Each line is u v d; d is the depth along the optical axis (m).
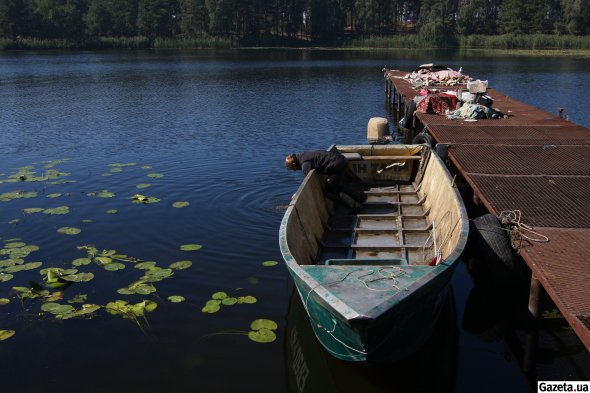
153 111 21.81
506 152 9.68
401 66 44.56
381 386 5.17
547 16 79.31
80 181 11.60
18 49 71.56
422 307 4.95
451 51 68.75
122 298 6.54
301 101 24.92
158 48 78.31
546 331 6.01
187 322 5.99
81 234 8.55
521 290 6.86
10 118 20.00
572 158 9.16
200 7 84.44
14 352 5.49
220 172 12.35
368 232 7.68
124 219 9.21
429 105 14.52
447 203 7.38
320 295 4.61
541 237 5.96
